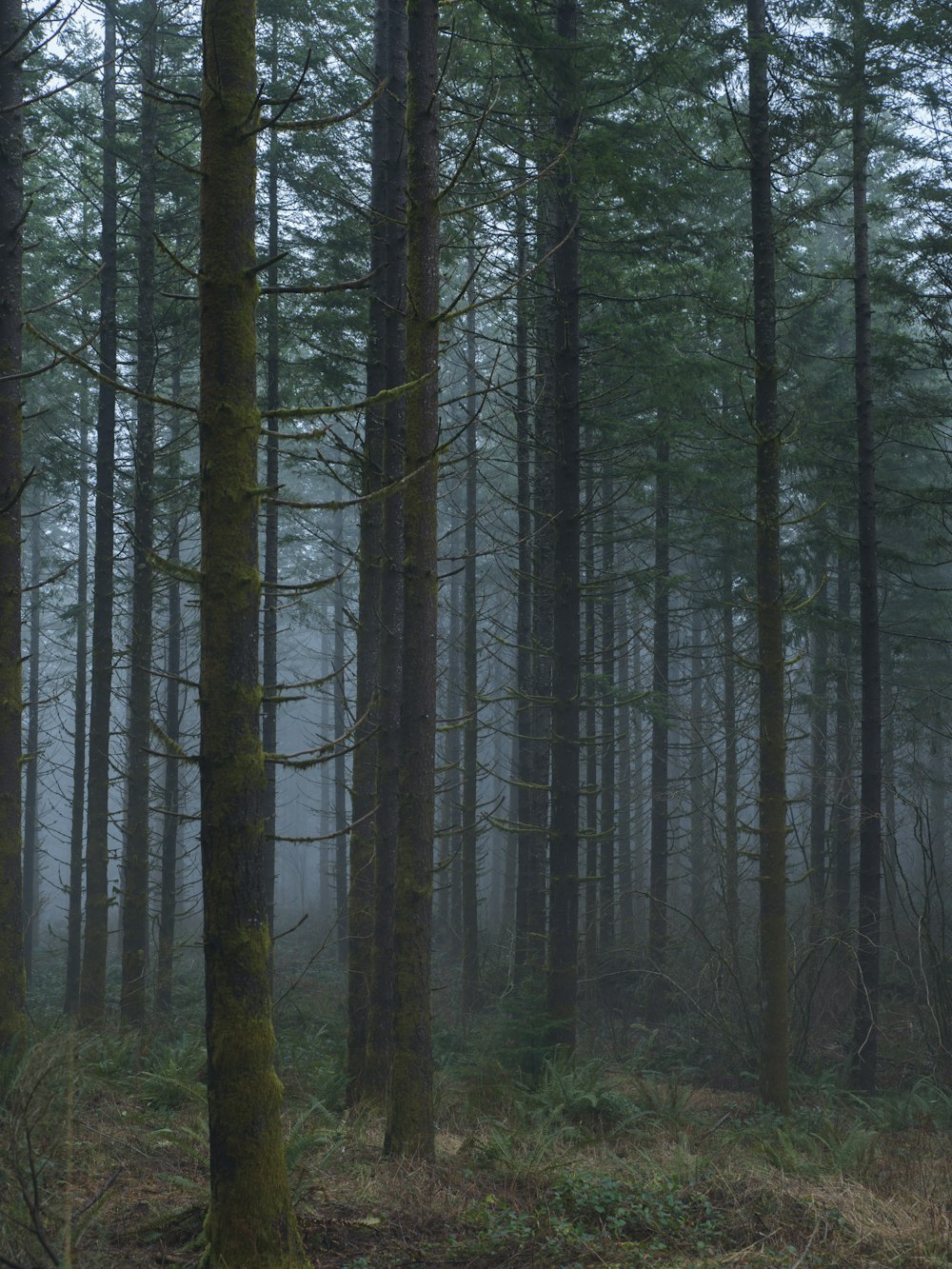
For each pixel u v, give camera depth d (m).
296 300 17.69
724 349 19.81
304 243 16.72
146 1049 11.52
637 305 14.90
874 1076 13.62
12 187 9.55
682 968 18.91
